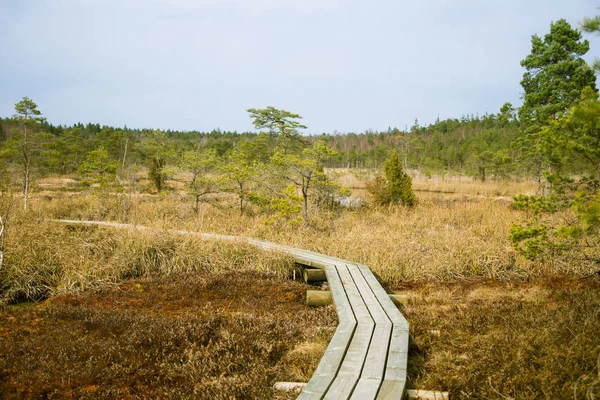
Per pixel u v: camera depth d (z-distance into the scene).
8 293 8.52
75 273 9.27
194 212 16.42
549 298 7.95
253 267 10.55
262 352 5.63
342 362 4.65
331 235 12.90
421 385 4.64
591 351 4.89
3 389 4.76
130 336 6.27
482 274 10.28
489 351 5.21
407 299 8.01
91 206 17.53
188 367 5.31
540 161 19.05
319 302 8.09
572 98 16.69
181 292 8.94
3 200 13.34
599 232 5.64
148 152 32.25
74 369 5.25
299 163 13.74
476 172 34.47
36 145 16.00
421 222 14.97
